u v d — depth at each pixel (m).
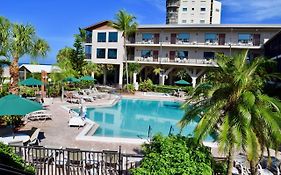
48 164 10.39
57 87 35.41
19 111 12.80
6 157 7.43
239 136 7.73
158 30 49.75
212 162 8.27
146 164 7.56
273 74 8.45
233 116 8.05
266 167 12.22
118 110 31.00
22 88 30.88
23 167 7.65
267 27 43.28
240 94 8.19
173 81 53.75
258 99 8.12
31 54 26.84
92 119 25.09
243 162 11.58
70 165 10.62
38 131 16.08
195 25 46.94
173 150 7.69
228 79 8.41
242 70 8.30
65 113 23.62
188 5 100.25
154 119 27.27
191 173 7.26
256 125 8.09
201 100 8.88
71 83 43.09
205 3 98.75
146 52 51.12
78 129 18.05
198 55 48.16
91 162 10.80
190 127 23.61
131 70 49.28
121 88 46.88
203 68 48.12
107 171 10.47
